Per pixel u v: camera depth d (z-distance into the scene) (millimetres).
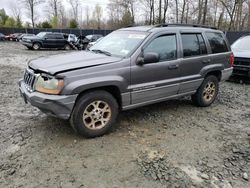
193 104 5652
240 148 3811
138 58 4039
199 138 4078
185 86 4891
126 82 3928
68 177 2957
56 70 3398
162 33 4430
